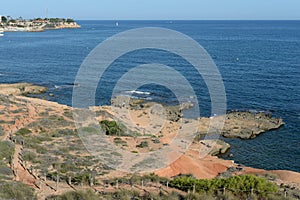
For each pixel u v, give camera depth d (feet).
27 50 469.98
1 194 64.23
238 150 138.00
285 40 633.20
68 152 101.30
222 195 71.10
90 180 78.95
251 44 561.43
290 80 278.26
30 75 299.58
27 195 67.15
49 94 231.09
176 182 79.36
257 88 250.57
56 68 334.85
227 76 294.25
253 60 385.29
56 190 72.84
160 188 77.56
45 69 329.52
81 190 70.13
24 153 93.35
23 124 126.21
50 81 272.72
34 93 233.14
